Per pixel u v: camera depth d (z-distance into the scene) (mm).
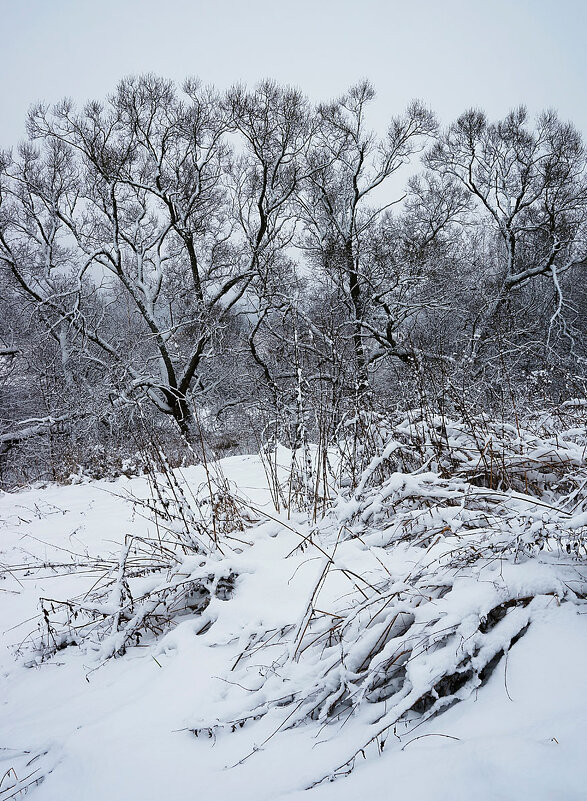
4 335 18703
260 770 1783
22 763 2094
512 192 20266
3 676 2943
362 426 4328
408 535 3078
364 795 1485
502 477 3494
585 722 1483
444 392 4320
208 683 2389
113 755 2012
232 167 18828
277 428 5133
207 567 3170
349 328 16453
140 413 4617
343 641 2344
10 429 17688
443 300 17344
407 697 1779
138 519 5773
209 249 19250
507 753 1448
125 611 3219
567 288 21453
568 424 4312
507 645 1934
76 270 19391
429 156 20859
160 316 18828
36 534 5648
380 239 18453
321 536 3666
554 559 2352
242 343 15711
